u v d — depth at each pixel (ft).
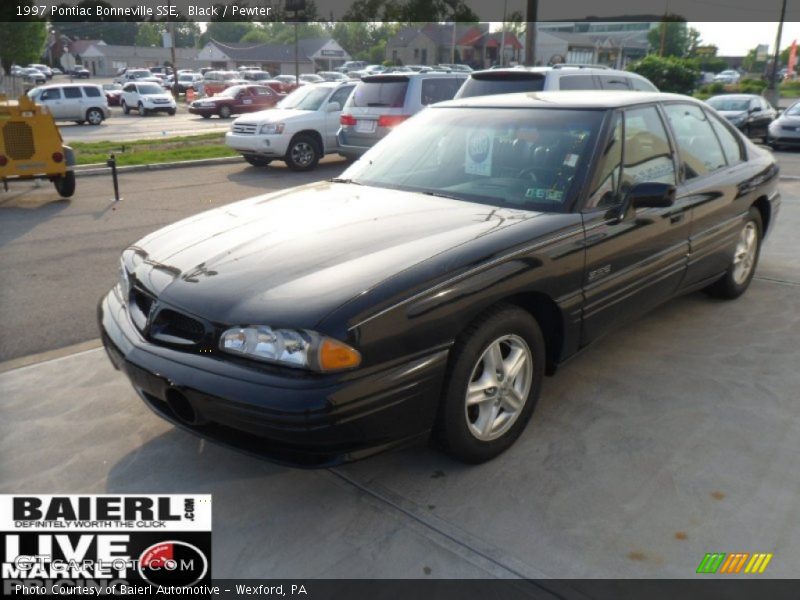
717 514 9.18
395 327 8.59
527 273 9.99
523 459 10.46
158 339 9.34
